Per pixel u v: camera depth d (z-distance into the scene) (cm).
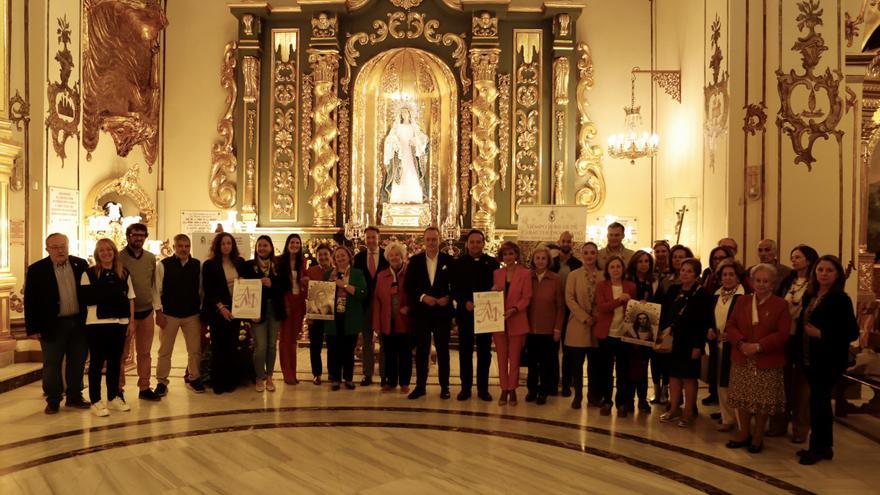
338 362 839
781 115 958
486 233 1323
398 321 820
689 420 684
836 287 591
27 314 703
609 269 730
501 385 772
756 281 604
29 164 984
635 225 1367
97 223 1080
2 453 584
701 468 563
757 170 973
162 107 1370
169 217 1370
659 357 750
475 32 1338
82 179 1105
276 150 1358
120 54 1206
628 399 726
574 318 755
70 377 738
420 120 1397
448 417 712
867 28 942
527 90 1362
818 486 525
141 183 1299
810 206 956
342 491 500
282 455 582
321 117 1334
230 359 825
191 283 809
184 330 820
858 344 1048
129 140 1235
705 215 1086
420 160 1390
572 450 605
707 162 1078
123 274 726
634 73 1305
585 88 1369
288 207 1357
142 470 543
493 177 1343
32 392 830
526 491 504
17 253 971
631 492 505
